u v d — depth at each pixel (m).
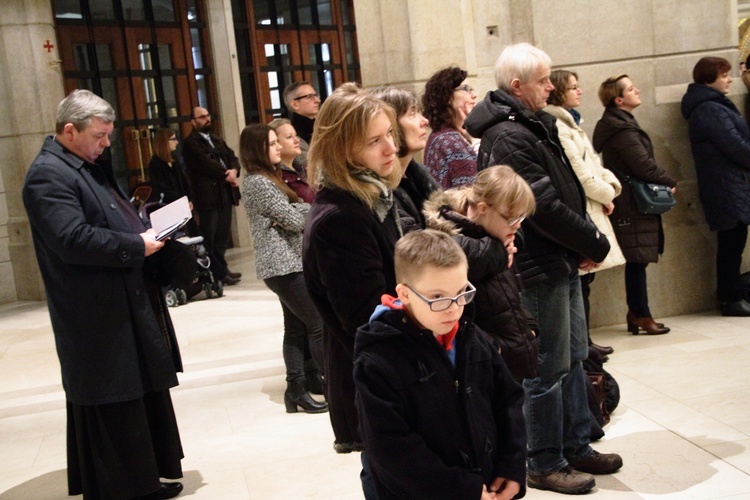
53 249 3.13
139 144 9.02
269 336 6.03
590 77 5.18
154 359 3.30
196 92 9.62
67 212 3.12
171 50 9.37
